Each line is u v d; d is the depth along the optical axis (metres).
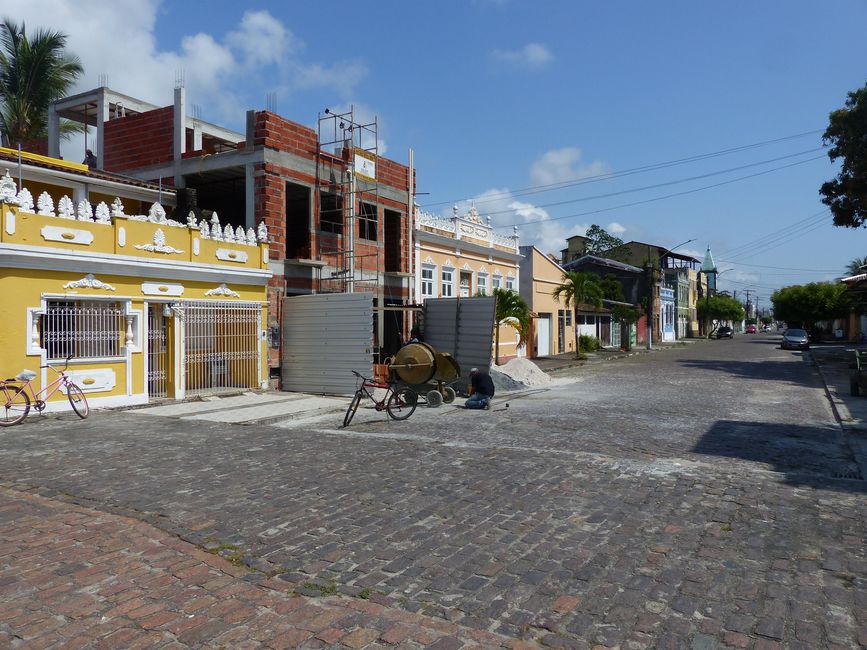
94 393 13.10
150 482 7.15
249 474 7.55
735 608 4.05
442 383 15.87
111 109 22.00
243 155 17.50
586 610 4.05
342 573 4.64
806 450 9.49
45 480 7.21
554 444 9.96
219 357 15.89
